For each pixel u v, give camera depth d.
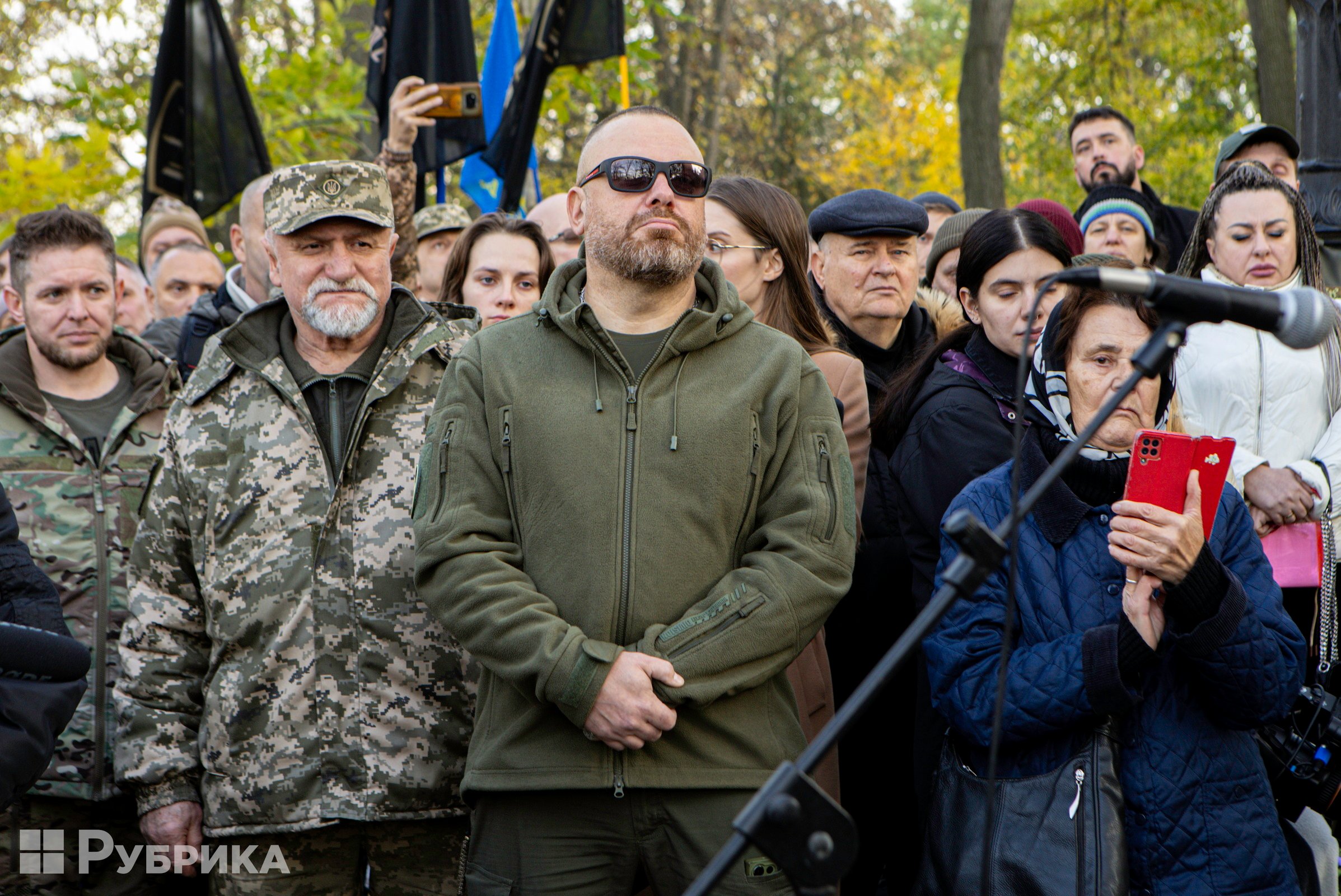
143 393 3.55
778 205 3.59
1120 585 2.50
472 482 2.61
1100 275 1.82
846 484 2.63
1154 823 2.38
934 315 4.25
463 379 2.71
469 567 2.52
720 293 2.73
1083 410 2.57
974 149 9.84
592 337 2.61
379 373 3.10
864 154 18.33
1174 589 2.33
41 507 3.37
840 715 1.74
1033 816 2.39
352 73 8.63
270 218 3.14
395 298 3.25
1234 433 3.47
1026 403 2.69
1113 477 2.55
